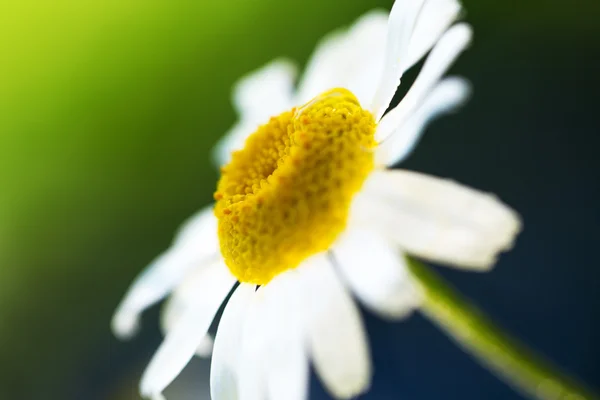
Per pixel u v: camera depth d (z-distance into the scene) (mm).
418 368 146
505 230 97
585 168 150
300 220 100
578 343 139
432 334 148
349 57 110
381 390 146
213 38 173
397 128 97
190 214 174
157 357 103
